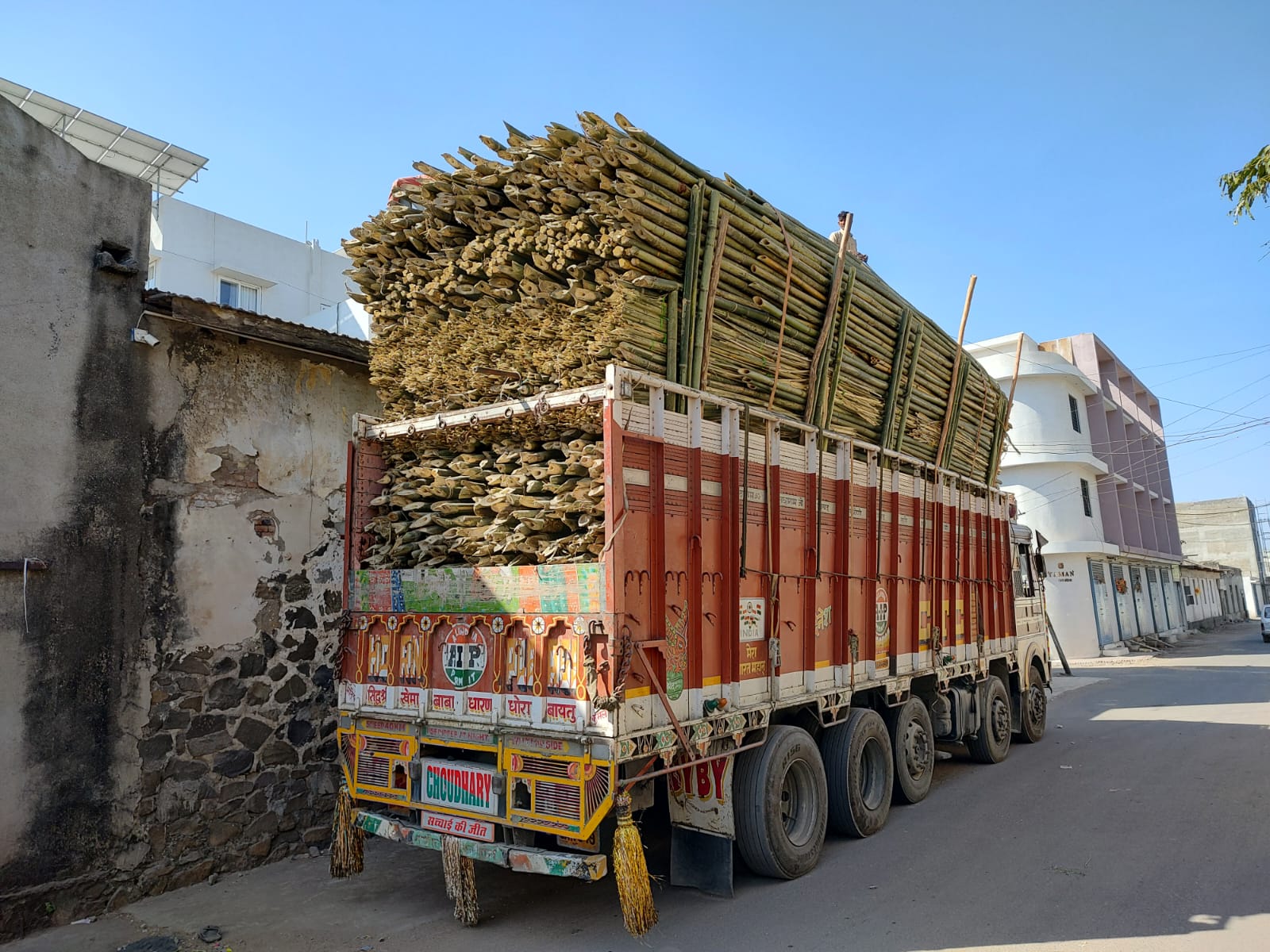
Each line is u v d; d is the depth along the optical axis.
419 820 5.17
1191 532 68.50
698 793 5.45
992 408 9.89
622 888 4.36
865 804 6.70
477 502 5.23
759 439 5.73
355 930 4.98
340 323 20.91
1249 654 27.16
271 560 6.60
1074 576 27.61
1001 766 9.52
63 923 5.11
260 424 6.62
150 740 5.71
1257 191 6.63
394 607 5.56
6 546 5.05
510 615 4.87
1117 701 15.48
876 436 7.38
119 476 5.68
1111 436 34.94
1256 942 4.41
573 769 4.47
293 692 6.65
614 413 4.57
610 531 4.45
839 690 6.41
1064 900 5.12
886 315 7.35
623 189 4.80
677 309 5.18
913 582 7.75
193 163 18.70
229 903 5.49
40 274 5.35
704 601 5.13
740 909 5.15
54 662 5.23
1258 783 8.05
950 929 4.74
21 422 5.18
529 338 5.27
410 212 6.07
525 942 4.72
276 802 6.43
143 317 5.89
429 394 5.94
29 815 5.04
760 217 5.71
